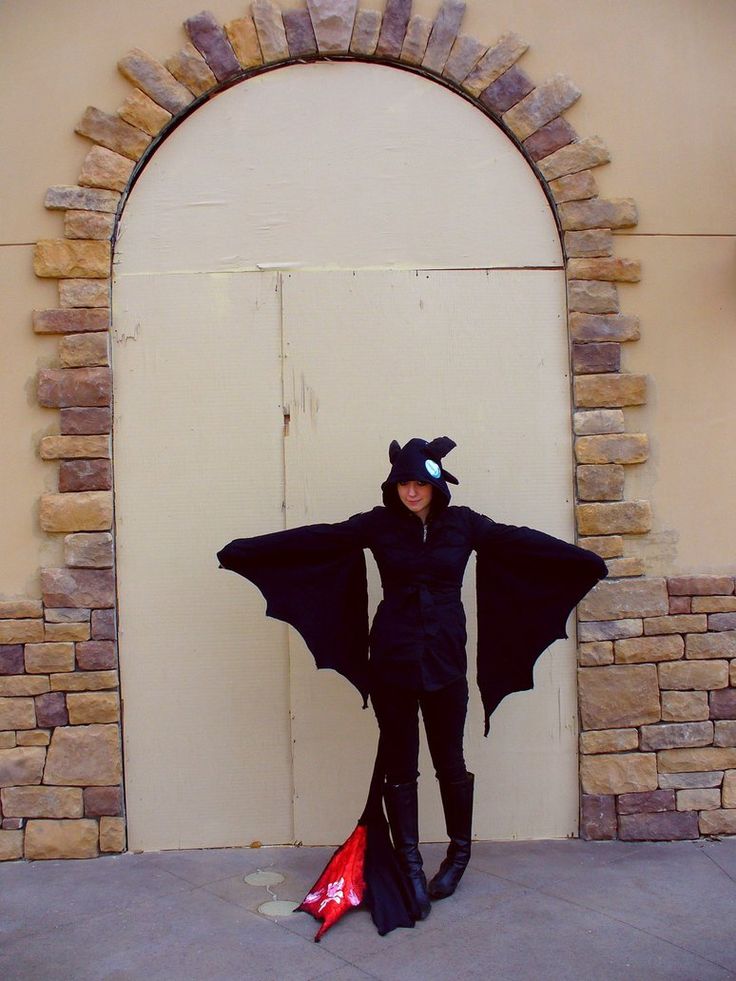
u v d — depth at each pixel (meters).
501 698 3.85
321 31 4.24
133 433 4.21
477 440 4.27
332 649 3.77
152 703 4.20
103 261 4.18
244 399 4.22
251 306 4.24
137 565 4.20
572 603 3.68
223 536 4.21
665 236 4.34
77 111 4.21
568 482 4.29
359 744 4.24
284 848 4.21
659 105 4.34
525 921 3.49
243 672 4.22
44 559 4.17
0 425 4.16
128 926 3.50
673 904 3.62
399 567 3.60
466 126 4.31
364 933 3.43
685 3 4.37
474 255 4.30
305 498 4.23
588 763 4.24
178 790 4.21
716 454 4.33
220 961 3.24
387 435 4.25
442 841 4.26
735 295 4.35
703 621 4.29
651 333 4.32
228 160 4.26
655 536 4.30
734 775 4.27
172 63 4.22
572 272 4.27
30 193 4.18
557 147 4.30
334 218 4.27
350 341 4.25
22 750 4.13
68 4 4.22
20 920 3.56
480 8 4.31
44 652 4.13
